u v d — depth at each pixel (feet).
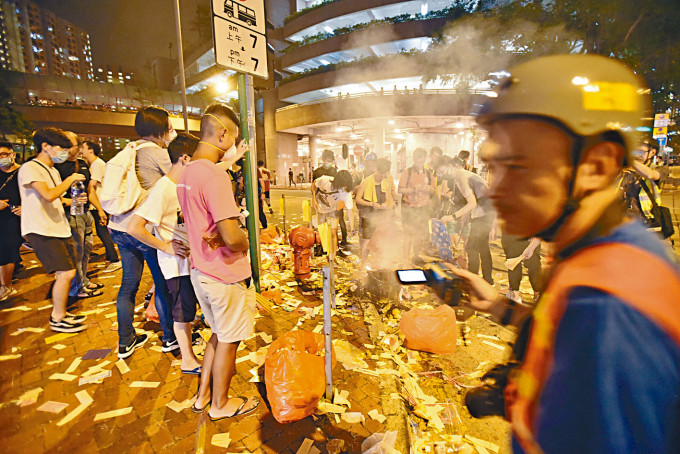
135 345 11.03
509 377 2.03
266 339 11.40
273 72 139.33
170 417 7.93
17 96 142.51
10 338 11.64
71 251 12.97
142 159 10.08
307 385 7.45
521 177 1.60
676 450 1.31
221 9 12.01
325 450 6.90
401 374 9.32
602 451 1.32
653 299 1.33
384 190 17.84
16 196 15.42
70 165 15.21
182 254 8.69
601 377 1.31
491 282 14.35
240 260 7.23
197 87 206.28
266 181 38.19
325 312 7.71
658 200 11.37
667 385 1.29
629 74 1.53
